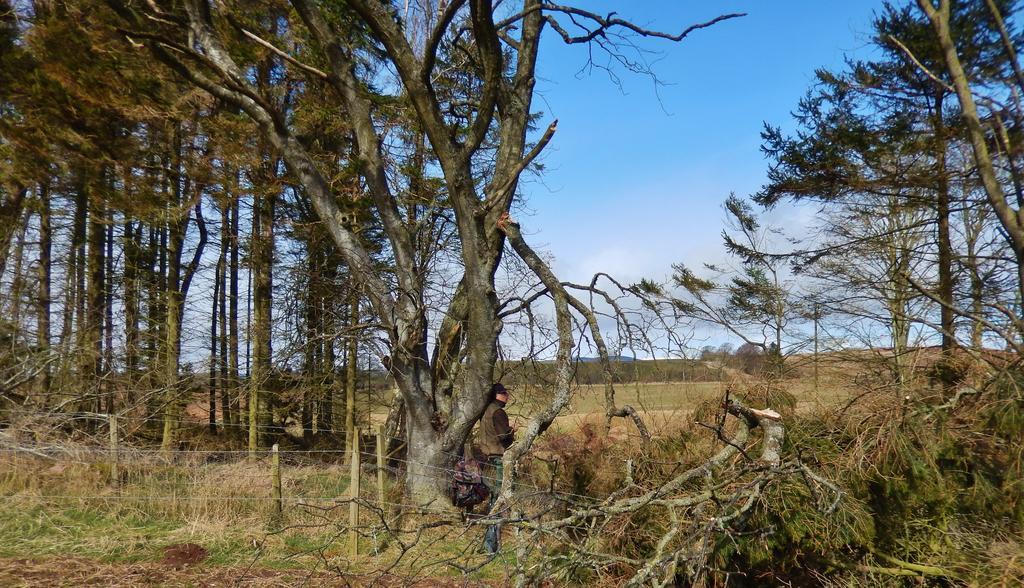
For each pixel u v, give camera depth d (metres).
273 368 11.38
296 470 9.48
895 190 11.08
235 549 6.88
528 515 4.69
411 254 9.14
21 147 11.55
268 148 12.52
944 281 8.86
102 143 12.09
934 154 10.45
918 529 5.29
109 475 8.66
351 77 9.18
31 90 11.04
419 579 5.45
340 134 13.96
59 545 6.85
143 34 8.54
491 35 8.05
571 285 8.64
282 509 7.99
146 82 11.57
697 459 5.78
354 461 7.03
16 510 7.71
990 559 4.84
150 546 6.88
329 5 11.52
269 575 6.12
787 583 5.06
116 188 12.55
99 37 11.22
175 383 12.80
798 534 4.86
